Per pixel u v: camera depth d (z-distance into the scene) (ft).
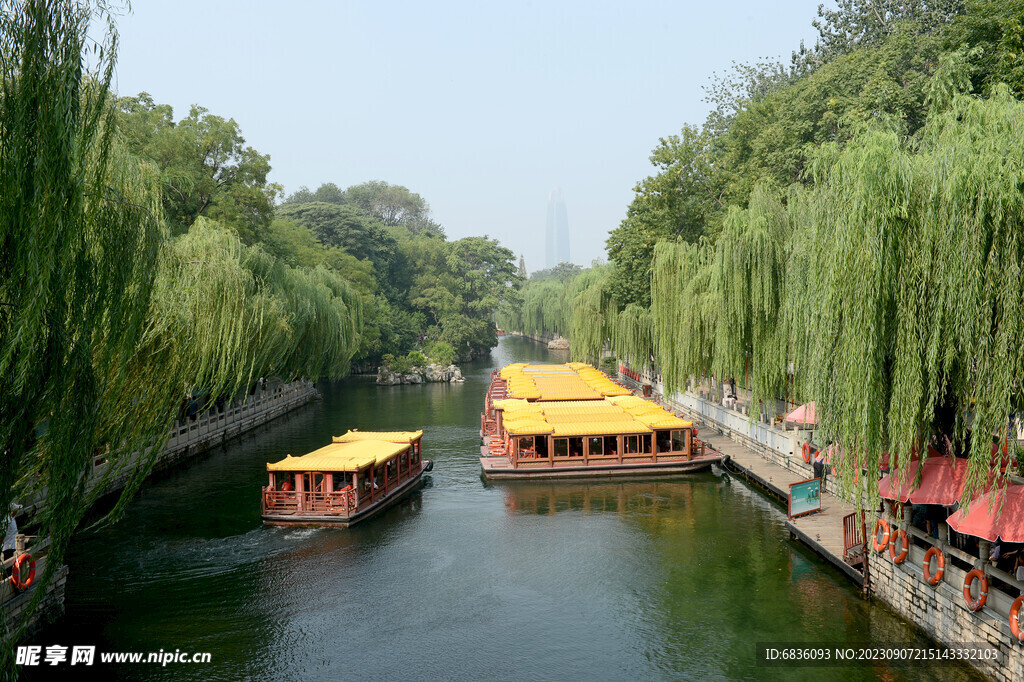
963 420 53.21
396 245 406.62
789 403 127.13
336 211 369.91
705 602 72.64
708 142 211.00
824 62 236.84
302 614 71.82
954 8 185.78
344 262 319.68
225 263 127.85
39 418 40.73
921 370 52.90
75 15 40.40
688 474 127.34
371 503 105.60
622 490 117.70
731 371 123.24
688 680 58.49
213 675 60.29
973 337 48.67
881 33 212.64
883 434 57.82
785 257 109.40
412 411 210.59
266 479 125.70
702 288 144.46
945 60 87.20
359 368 329.72
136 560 86.07
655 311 161.99
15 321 36.78
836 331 61.57
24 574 62.69
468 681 59.31
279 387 212.23
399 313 360.28
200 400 158.92
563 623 69.56
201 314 113.50
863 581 71.77
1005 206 47.47
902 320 53.42
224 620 70.44
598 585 78.13
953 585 57.52
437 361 310.04
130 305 47.98
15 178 36.70
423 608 73.15
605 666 61.36
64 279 39.81
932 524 65.72
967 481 49.62
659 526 97.45
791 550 86.48
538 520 101.71
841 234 58.90
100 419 50.39
